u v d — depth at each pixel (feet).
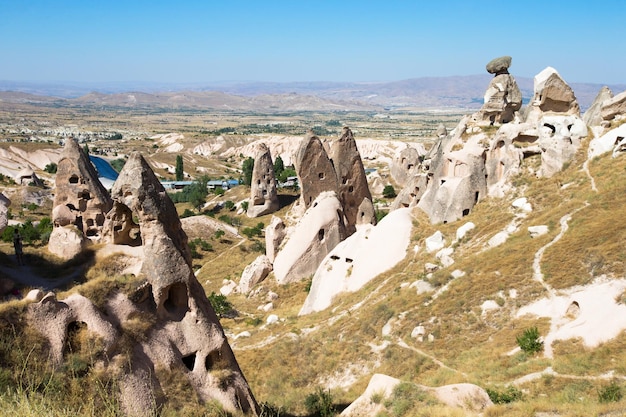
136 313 62.34
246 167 458.50
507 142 157.38
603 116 156.76
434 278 120.78
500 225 136.77
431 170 187.62
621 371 71.41
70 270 67.87
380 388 73.05
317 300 150.10
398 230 153.99
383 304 120.78
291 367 111.14
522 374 78.59
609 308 84.48
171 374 61.00
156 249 65.67
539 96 173.58
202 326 66.90
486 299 104.83
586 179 135.95
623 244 96.48
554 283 99.09
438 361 94.48
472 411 68.23
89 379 53.62
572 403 65.51
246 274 178.29
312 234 171.22
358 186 200.23
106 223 79.25
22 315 53.42
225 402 64.34
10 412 40.45
